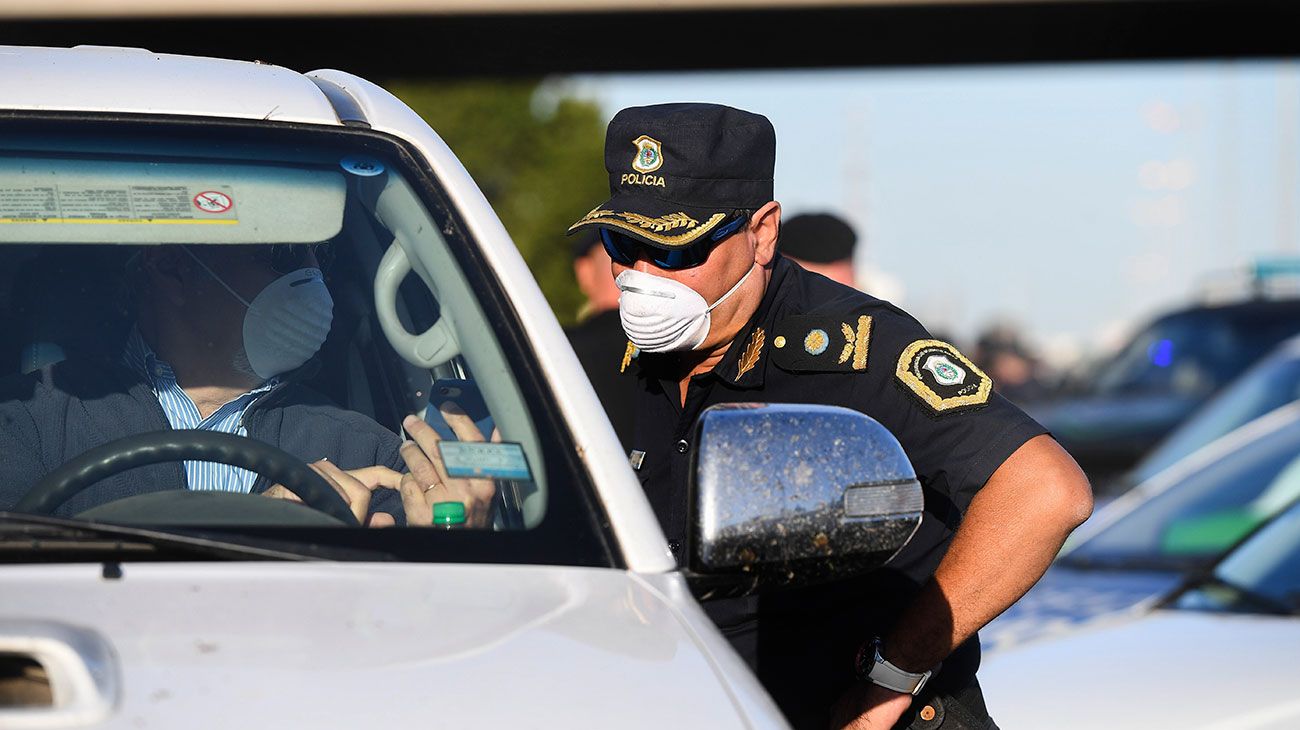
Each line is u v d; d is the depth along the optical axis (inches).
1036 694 384.2
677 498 285.0
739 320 283.3
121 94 241.4
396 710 160.6
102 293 235.8
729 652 184.5
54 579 181.9
